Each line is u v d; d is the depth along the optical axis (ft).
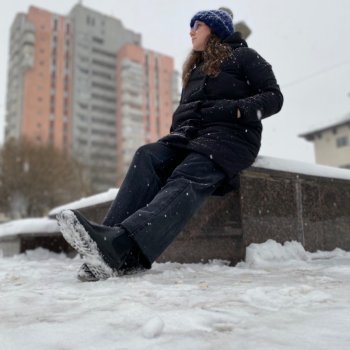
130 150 175.22
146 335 2.91
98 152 137.28
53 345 2.79
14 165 77.82
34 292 4.89
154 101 188.96
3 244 14.51
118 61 188.24
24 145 80.84
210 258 8.52
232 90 7.52
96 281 5.63
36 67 168.86
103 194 12.21
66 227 5.44
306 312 3.56
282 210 8.97
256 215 8.39
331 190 10.27
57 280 6.13
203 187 6.72
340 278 5.67
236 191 8.28
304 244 9.30
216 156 6.94
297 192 9.41
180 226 6.40
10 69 185.06
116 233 5.84
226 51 7.75
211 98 7.65
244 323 3.24
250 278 5.82
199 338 2.87
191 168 6.82
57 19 179.52
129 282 5.35
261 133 7.71
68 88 175.94
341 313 3.49
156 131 186.50
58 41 177.27
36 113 164.86
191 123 7.52
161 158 7.25
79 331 3.09
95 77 183.62
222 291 4.63
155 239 6.07
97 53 186.50
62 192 82.74
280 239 8.80
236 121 7.29
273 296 4.14
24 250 14.17
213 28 8.08
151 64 192.24
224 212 8.43
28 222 14.49
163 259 9.59
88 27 186.50
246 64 7.53
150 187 7.00
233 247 8.20
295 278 5.71
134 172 7.00
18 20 180.86
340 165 96.73
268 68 7.46
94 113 179.73
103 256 5.67
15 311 3.85
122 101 181.27
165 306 3.85
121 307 3.81
